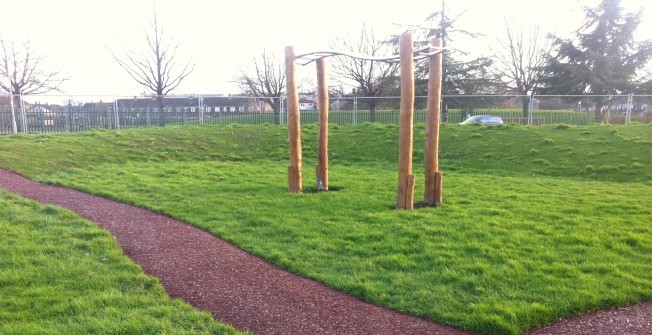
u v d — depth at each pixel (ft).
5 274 16.66
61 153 47.24
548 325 14.21
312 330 13.74
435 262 18.71
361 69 119.44
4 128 69.36
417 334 13.58
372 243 21.15
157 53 98.84
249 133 62.69
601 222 24.82
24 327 13.16
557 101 74.90
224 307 15.25
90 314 14.15
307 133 62.80
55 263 18.13
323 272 18.08
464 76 107.45
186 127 65.10
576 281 16.88
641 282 16.88
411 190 27.84
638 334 13.65
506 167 46.60
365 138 59.26
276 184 36.47
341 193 32.71
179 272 18.20
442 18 109.70
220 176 40.34
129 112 78.28
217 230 23.50
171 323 13.70
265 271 18.48
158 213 27.35
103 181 36.14
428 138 29.35
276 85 130.41
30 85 115.55
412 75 27.43
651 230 23.27
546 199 30.99
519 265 18.21
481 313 14.38
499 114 78.84
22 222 23.26
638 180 39.88
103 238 21.53
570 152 48.34
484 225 23.73
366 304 15.61
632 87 109.91
